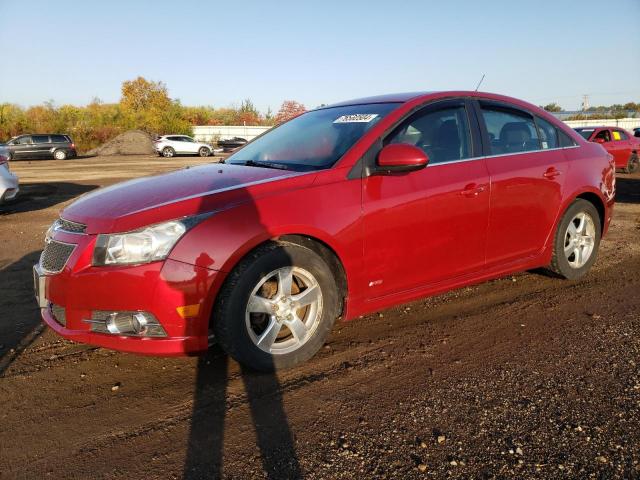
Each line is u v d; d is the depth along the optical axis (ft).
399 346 10.98
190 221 8.86
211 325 9.34
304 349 10.00
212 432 8.04
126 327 8.93
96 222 9.14
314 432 7.96
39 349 11.26
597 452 7.29
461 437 7.73
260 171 10.91
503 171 12.44
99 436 8.03
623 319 12.21
